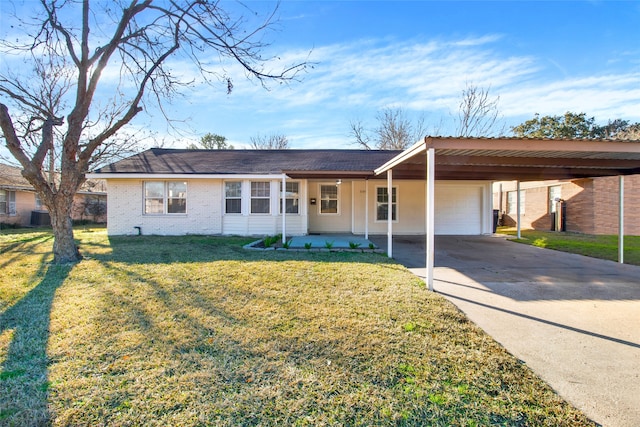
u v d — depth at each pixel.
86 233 13.74
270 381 2.56
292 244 9.88
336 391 2.44
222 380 2.57
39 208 20.39
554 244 10.56
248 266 6.54
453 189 13.91
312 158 14.00
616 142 4.88
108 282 5.32
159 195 12.77
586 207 14.12
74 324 3.61
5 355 2.93
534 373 2.72
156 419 2.13
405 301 4.43
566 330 3.62
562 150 4.88
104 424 2.08
